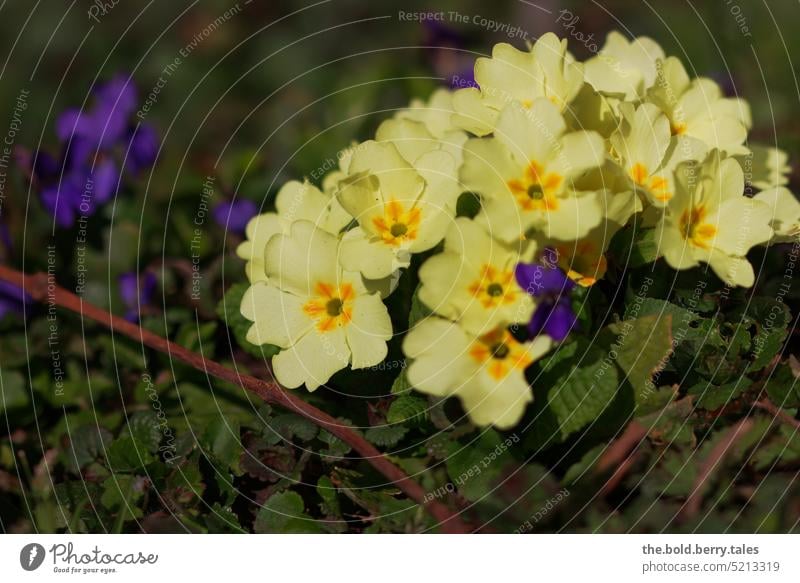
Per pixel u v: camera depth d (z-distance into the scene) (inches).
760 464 15.6
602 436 15.6
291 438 16.2
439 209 15.4
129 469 16.3
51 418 18.1
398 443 15.9
